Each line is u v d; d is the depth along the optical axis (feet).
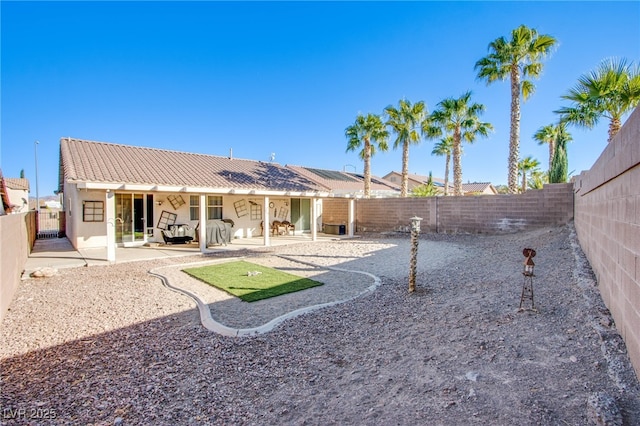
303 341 15.12
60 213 64.54
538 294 18.31
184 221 52.11
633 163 10.12
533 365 11.27
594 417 8.26
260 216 61.62
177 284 26.05
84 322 17.87
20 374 12.30
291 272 30.35
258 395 10.83
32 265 32.50
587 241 22.95
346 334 15.81
